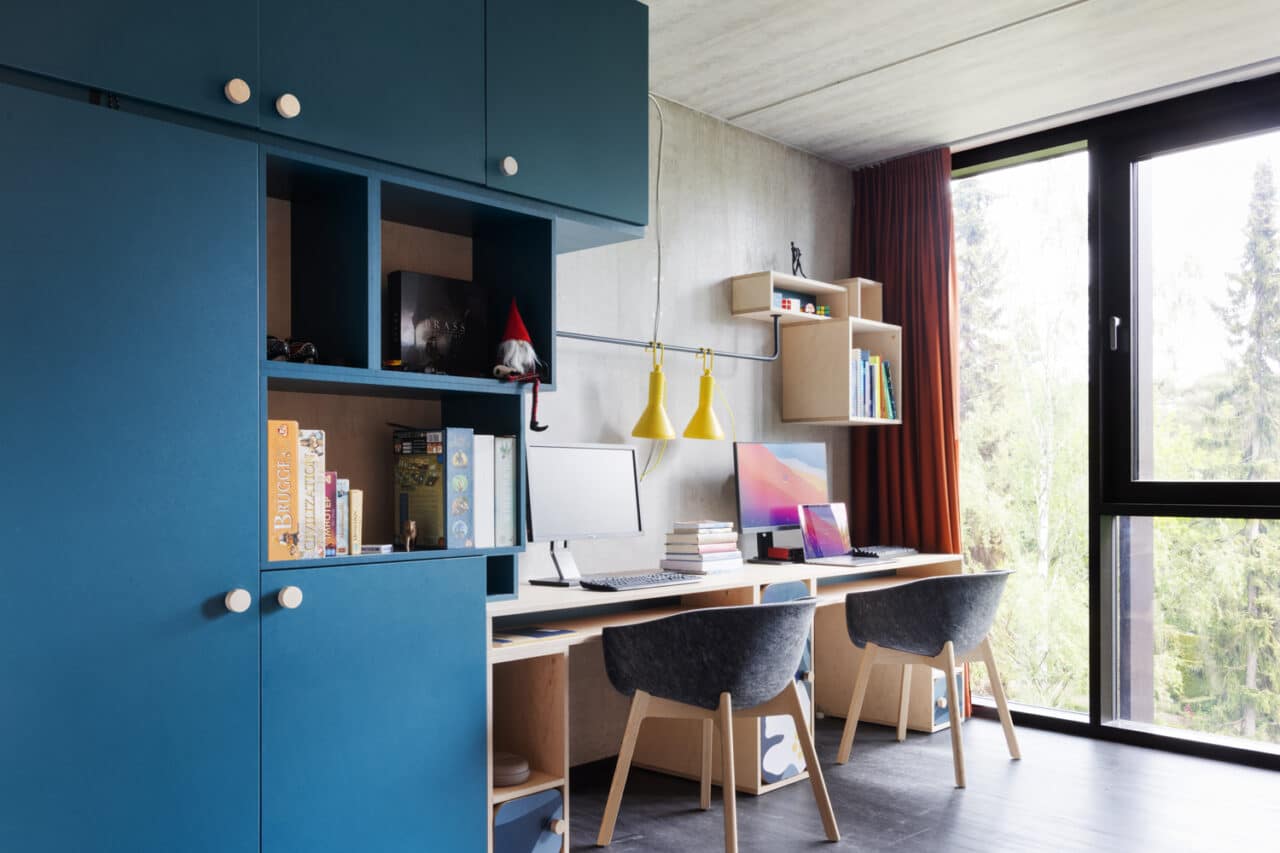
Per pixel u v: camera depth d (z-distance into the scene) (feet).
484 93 7.46
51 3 5.26
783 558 12.20
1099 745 12.05
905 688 12.27
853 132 13.25
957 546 13.42
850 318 12.91
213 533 5.82
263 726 6.03
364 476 8.08
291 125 6.28
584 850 8.61
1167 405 12.38
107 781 5.34
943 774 10.79
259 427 6.08
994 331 14.35
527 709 8.42
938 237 13.76
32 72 5.20
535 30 7.86
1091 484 12.73
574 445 9.85
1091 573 12.66
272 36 6.20
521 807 7.75
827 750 11.75
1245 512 11.55
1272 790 10.27
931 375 13.62
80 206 5.32
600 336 11.07
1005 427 14.17
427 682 6.97
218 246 5.90
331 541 6.68
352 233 6.95
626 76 8.64
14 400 5.07
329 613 6.40
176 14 5.76
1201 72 11.32
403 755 6.79
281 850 6.09
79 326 5.31
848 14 9.76
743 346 12.94
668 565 10.93
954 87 11.69
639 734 11.15
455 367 8.13
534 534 9.25
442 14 7.18
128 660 5.44
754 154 13.19
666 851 8.58
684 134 12.21
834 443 14.34
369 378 6.82
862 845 8.66
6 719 4.99
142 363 5.55
